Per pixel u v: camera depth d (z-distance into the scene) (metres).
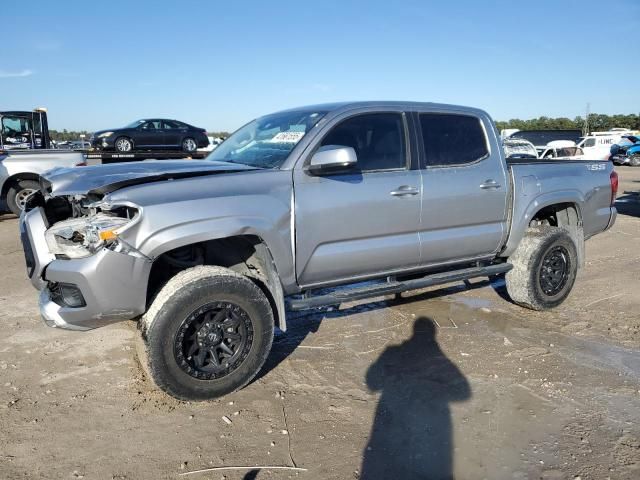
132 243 3.35
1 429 3.31
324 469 2.97
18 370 4.10
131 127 18.06
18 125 16.50
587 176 5.72
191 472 2.94
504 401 3.69
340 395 3.78
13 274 6.87
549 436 3.27
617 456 3.07
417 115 4.66
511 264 5.32
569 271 5.54
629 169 30.72
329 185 4.06
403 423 3.42
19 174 11.06
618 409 3.59
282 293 3.88
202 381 3.57
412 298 5.95
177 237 3.43
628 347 4.64
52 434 3.27
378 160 4.39
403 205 4.41
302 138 4.07
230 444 3.19
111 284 3.35
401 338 4.80
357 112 4.34
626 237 9.66
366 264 4.35
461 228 4.87
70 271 3.36
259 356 3.77
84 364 4.23
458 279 4.93
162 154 17.86
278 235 3.81
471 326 5.11
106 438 3.24
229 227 3.57
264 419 3.46
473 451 3.12
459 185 4.74
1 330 4.89
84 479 2.87
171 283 3.53
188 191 3.55
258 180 3.81
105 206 3.36
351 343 4.69
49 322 3.59
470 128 4.98
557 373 4.12
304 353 4.48
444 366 4.24
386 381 3.99
